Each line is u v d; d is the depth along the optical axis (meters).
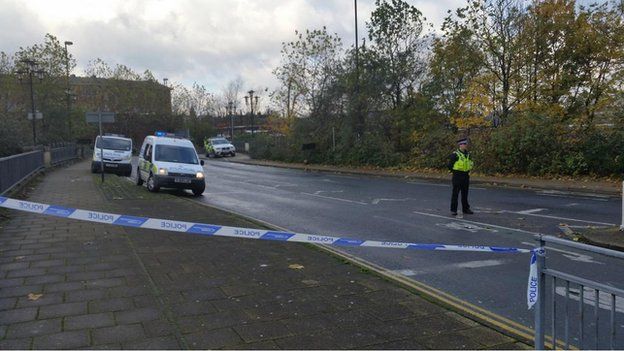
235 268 6.14
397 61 27.17
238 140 59.69
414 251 7.73
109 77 62.12
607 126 18.77
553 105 21.75
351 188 18.11
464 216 11.09
